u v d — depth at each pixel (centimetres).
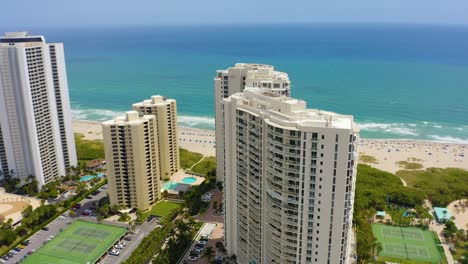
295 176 12219
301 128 11625
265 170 13525
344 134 11300
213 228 19762
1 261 17512
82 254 17925
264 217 14212
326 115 12712
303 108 13100
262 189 13962
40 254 18012
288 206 12638
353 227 19488
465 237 19012
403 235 19575
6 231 19112
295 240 12912
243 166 14862
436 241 18925
